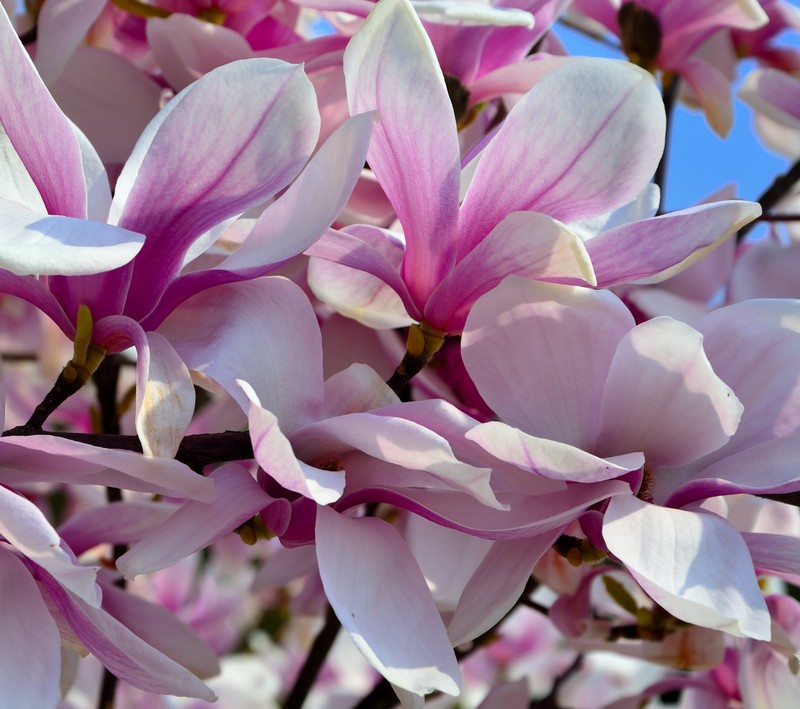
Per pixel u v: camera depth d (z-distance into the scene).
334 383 0.62
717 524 0.60
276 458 0.56
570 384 0.63
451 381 0.77
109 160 0.78
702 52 0.98
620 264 0.61
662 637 0.83
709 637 0.82
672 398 0.61
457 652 1.02
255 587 0.83
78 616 0.58
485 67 0.77
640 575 0.58
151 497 0.91
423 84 0.59
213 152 0.59
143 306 0.61
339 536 0.59
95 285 0.60
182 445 0.63
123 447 0.62
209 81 0.59
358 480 0.61
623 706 0.89
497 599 0.61
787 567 0.62
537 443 0.58
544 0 0.74
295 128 0.59
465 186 0.64
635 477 0.61
